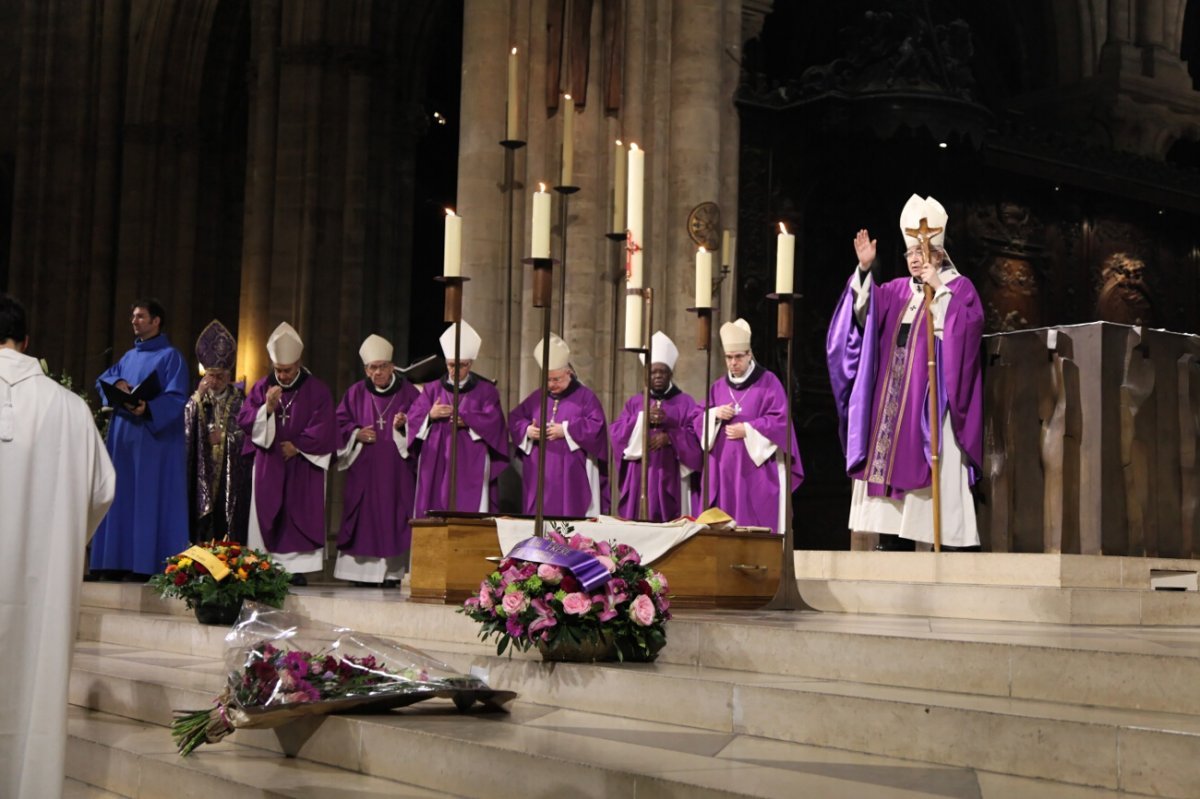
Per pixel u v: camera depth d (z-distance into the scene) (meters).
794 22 22.64
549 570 6.58
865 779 4.65
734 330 11.06
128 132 25.02
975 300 8.87
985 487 8.94
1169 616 7.24
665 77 14.26
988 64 23.05
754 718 5.62
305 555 12.71
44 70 25.44
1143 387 8.52
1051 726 4.68
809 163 16.08
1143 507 8.45
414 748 5.68
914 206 9.07
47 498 6.10
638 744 5.38
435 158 28.05
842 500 16.48
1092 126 20.66
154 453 11.30
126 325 24.64
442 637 7.88
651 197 14.12
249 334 21.25
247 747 6.66
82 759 6.88
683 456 11.19
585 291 13.87
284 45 21.33
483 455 11.84
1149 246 19.84
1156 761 4.41
